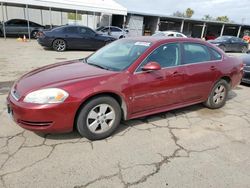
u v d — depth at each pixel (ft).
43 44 39.11
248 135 11.97
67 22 81.41
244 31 119.34
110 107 10.50
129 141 10.64
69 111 9.37
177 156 9.67
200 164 9.21
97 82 9.87
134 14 89.56
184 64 12.78
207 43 14.42
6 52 35.22
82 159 9.09
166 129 12.06
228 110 15.55
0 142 9.93
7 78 20.54
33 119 9.08
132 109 11.16
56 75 10.56
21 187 7.47
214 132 12.09
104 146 10.11
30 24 61.82
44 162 8.77
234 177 8.53
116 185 7.80
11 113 9.83
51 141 10.21
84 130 10.04
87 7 52.70
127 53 12.17
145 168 8.77
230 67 15.12
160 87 11.71
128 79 10.63
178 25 110.63
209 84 14.19
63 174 8.18
